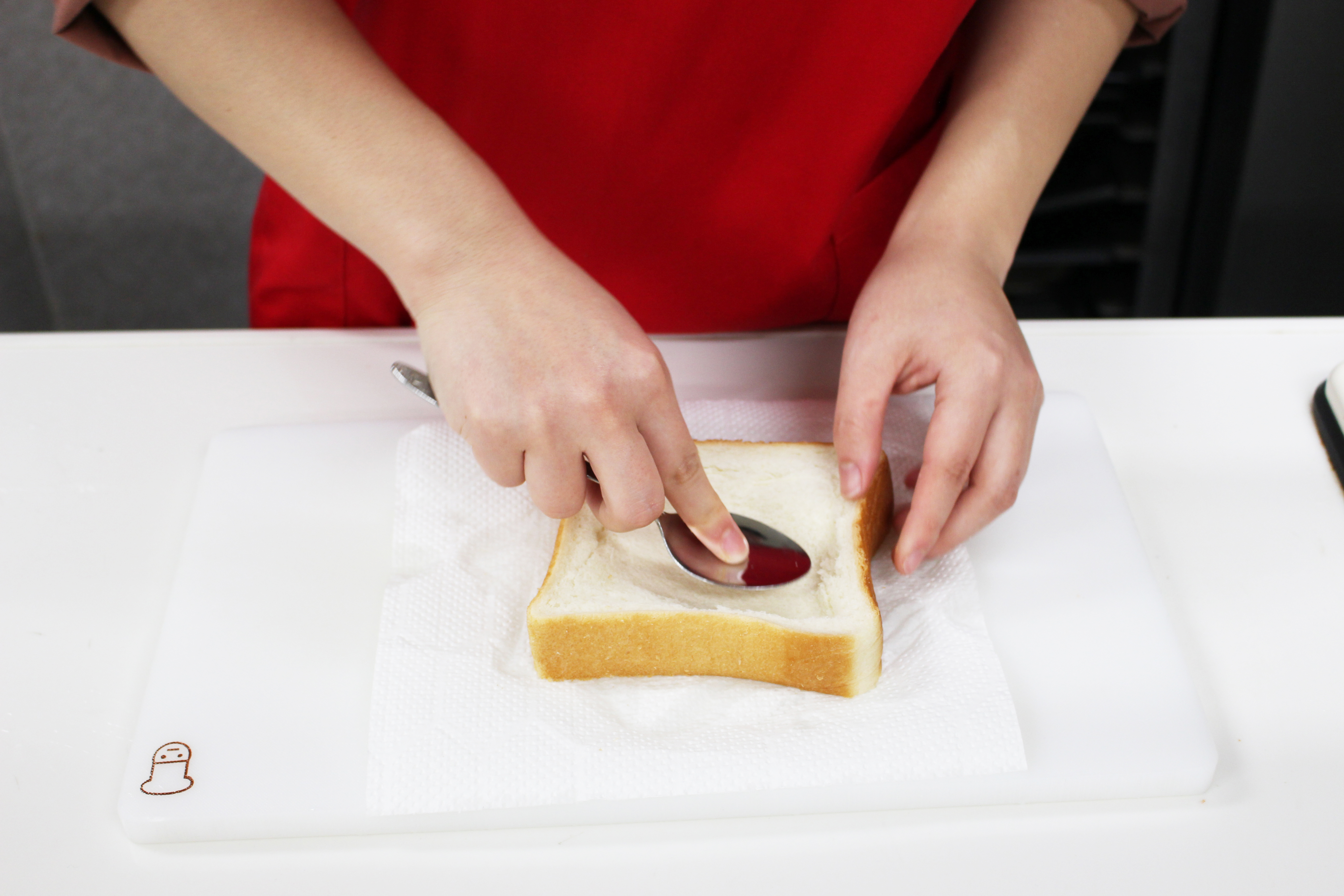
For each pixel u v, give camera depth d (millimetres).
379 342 783
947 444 613
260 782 561
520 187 776
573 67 722
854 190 765
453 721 572
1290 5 1077
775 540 625
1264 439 717
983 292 654
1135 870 544
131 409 732
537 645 585
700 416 719
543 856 550
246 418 731
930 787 559
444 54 731
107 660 612
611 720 576
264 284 848
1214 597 639
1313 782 572
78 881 543
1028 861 548
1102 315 1362
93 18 632
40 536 663
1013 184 704
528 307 580
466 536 643
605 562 625
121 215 1481
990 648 592
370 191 610
